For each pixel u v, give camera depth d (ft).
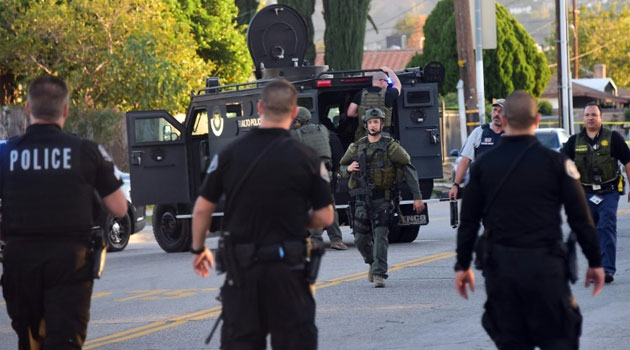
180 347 84.43
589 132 107.86
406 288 109.40
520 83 468.75
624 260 126.72
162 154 161.48
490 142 114.52
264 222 54.65
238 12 441.68
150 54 286.25
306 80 149.28
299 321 54.49
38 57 303.07
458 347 79.71
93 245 61.36
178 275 130.93
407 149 153.28
